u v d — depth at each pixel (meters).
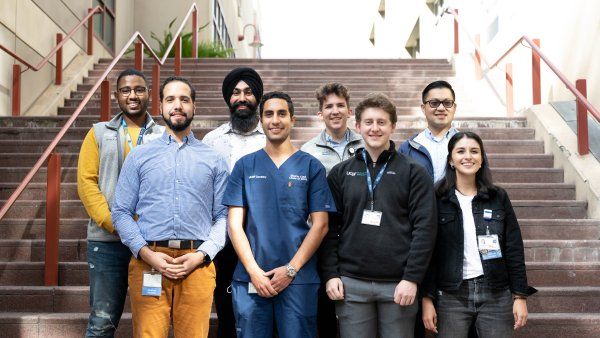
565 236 4.43
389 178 2.79
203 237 2.74
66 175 5.10
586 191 4.68
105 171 2.99
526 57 6.82
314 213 2.78
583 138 4.91
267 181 2.81
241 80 3.30
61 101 7.71
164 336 2.67
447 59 9.52
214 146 3.31
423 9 14.15
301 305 2.70
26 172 5.19
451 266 2.78
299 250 2.71
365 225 2.75
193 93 2.86
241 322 2.74
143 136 3.07
